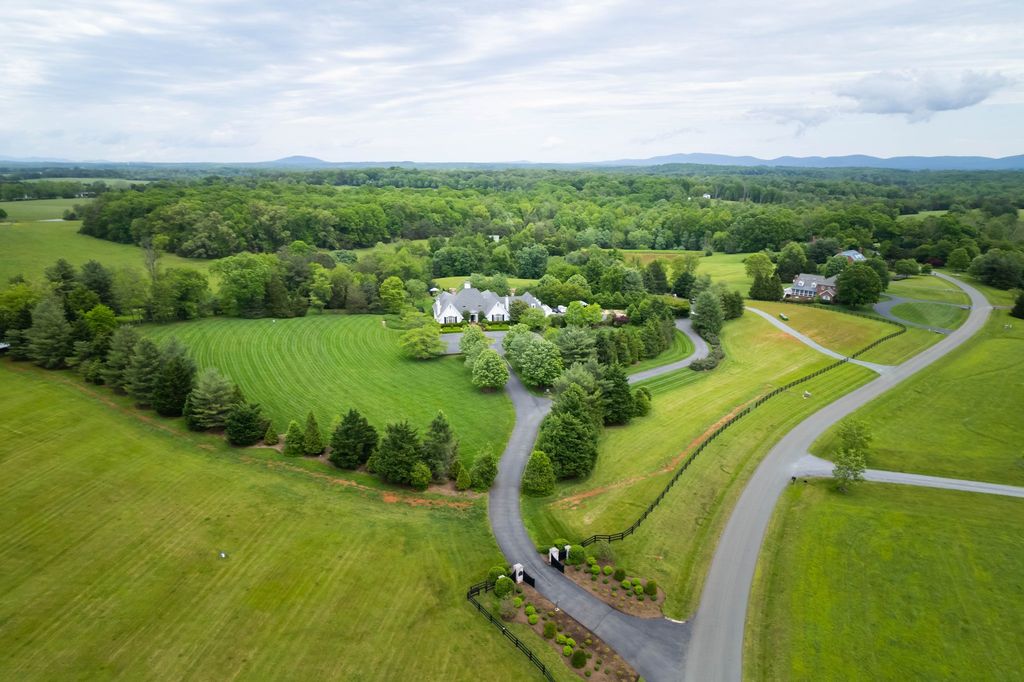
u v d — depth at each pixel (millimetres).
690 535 51062
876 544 49156
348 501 54406
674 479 59625
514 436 70750
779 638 39781
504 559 47750
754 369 95438
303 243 161375
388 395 81438
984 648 38844
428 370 92062
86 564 43500
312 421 62219
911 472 62562
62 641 36719
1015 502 56531
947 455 66062
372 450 61312
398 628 39625
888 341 104562
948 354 96688
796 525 52031
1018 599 43062
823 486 59156
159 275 109188
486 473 58469
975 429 71938
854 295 121688
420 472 56812
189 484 54938
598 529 51875
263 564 44812
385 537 49312
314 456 62344
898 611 41969
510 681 36062
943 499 57000
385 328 114562
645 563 47406
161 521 49125
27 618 38188
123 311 104312
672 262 164125
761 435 70438
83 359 76875
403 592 43031
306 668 36062
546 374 85250
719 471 61969
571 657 37844
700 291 130000
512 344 93188
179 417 68375
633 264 162250
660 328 105312
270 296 116500
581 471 60312
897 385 85250
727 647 39188
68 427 62375
